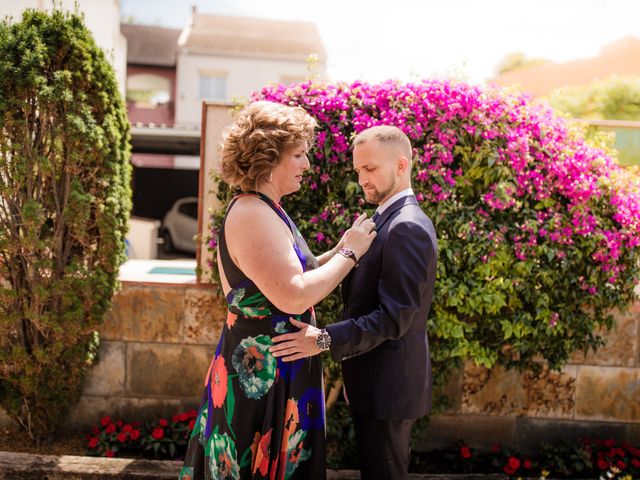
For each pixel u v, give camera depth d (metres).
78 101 2.38
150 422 2.92
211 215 2.75
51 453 2.67
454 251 2.44
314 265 1.60
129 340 2.90
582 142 2.60
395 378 1.69
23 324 2.60
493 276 2.48
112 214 2.55
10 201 2.41
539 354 2.79
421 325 1.74
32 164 2.38
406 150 1.72
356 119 2.42
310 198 2.54
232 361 1.54
